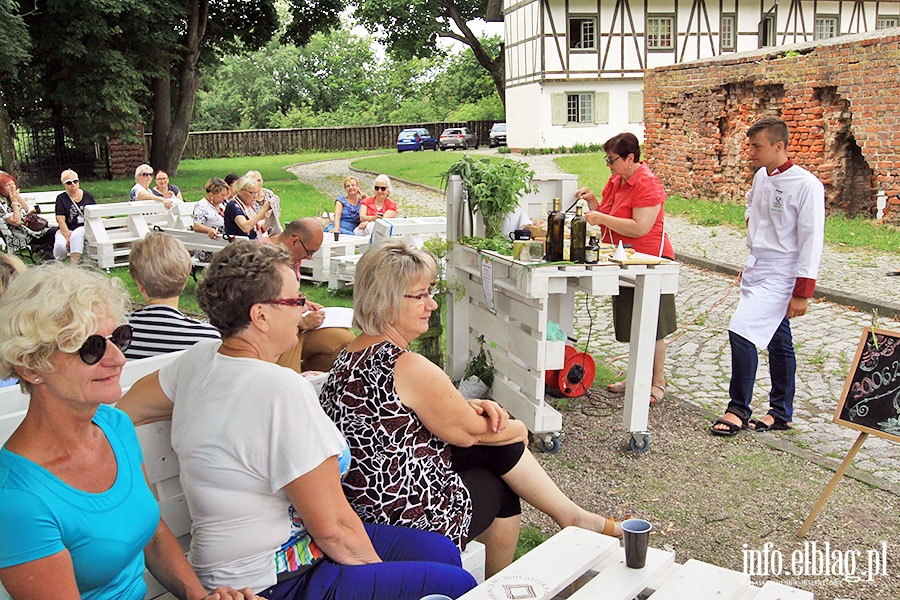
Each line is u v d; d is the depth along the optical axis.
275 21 29.34
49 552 2.01
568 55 33.59
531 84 34.66
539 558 2.57
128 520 2.18
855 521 4.17
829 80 13.23
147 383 2.70
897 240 11.55
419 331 3.04
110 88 23.91
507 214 5.66
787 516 4.24
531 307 4.86
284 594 2.49
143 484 2.30
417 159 33.47
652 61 34.22
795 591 2.41
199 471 2.45
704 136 16.70
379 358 2.86
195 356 2.64
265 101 79.62
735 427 5.26
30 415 2.11
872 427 3.98
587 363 5.93
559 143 34.31
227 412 2.43
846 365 6.70
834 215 13.74
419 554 2.71
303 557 2.55
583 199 5.69
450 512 2.93
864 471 4.73
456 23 41.47
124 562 2.18
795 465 4.83
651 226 5.26
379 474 2.81
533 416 4.98
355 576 2.48
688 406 5.82
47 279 2.03
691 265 11.22
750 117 15.49
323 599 2.46
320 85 82.25
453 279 5.95
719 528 4.13
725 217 14.73
